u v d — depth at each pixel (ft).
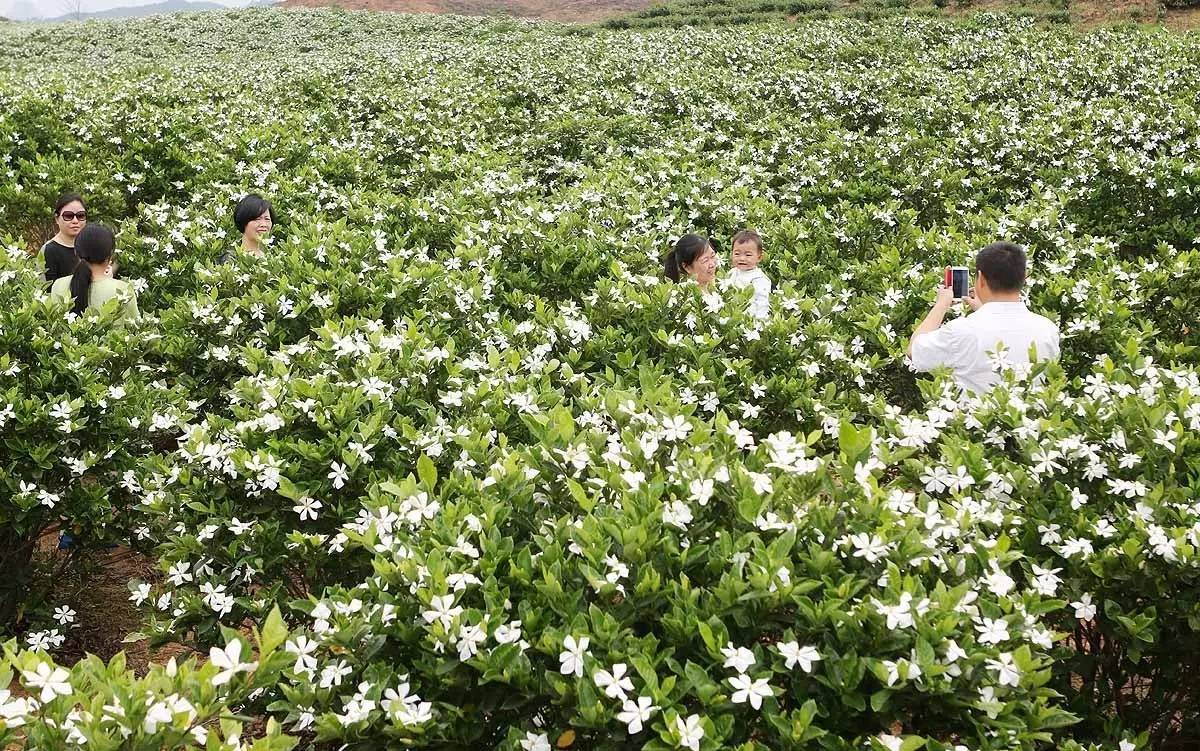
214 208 23.76
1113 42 54.75
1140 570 8.92
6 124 31.12
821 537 8.31
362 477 10.91
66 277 17.22
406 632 7.78
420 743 7.30
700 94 42.98
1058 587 9.37
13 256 17.19
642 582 7.64
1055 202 25.55
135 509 12.55
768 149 33.17
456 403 12.11
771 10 92.22
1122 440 10.16
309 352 13.43
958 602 7.58
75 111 34.37
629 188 26.68
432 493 9.66
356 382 12.49
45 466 12.37
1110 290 17.78
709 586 8.04
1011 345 13.19
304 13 108.27
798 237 23.31
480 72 52.60
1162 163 26.61
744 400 14.05
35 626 13.55
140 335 14.87
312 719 7.54
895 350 15.66
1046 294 18.08
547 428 9.86
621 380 14.02
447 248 23.48
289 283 17.49
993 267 13.35
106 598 14.73
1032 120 34.71
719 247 23.22
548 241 20.86
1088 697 9.95
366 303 17.70
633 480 8.84
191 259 20.49
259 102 43.01
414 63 56.49
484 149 33.42
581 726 7.02
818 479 8.75
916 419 10.96
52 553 15.25
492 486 9.41
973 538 9.00
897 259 20.06
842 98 41.98
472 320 16.76
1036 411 11.30
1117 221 26.84
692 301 15.88
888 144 31.14
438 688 7.66
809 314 16.53
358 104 41.83
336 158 30.78
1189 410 10.60
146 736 6.30
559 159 33.73
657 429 9.79
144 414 13.32
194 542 10.52
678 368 14.88
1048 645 7.72
